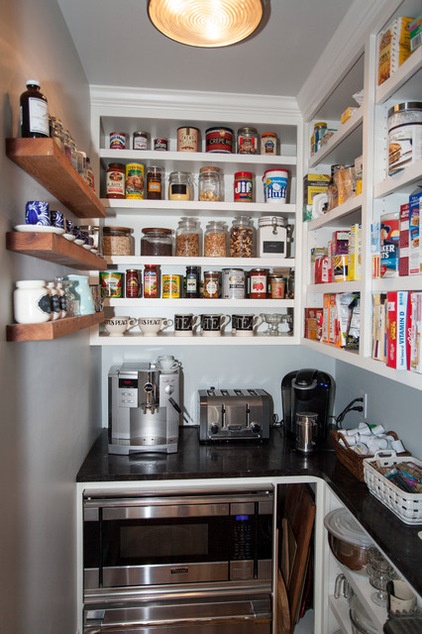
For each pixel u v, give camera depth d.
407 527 1.30
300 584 1.80
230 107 2.02
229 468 1.78
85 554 1.71
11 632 1.00
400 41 1.22
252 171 2.21
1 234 0.91
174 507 1.73
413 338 1.10
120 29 1.53
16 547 1.03
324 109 1.93
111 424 1.92
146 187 2.09
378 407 1.89
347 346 1.58
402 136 1.16
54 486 1.36
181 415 2.33
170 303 2.01
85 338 1.85
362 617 1.49
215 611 1.75
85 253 1.28
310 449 1.93
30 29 1.12
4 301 0.93
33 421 1.15
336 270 1.66
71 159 1.19
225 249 2.11
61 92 1.44
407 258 1.14
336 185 1.78
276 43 1.59
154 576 1.74
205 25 1.17
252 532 1.77
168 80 1.87
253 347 2.36
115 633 1.71
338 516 1.67
